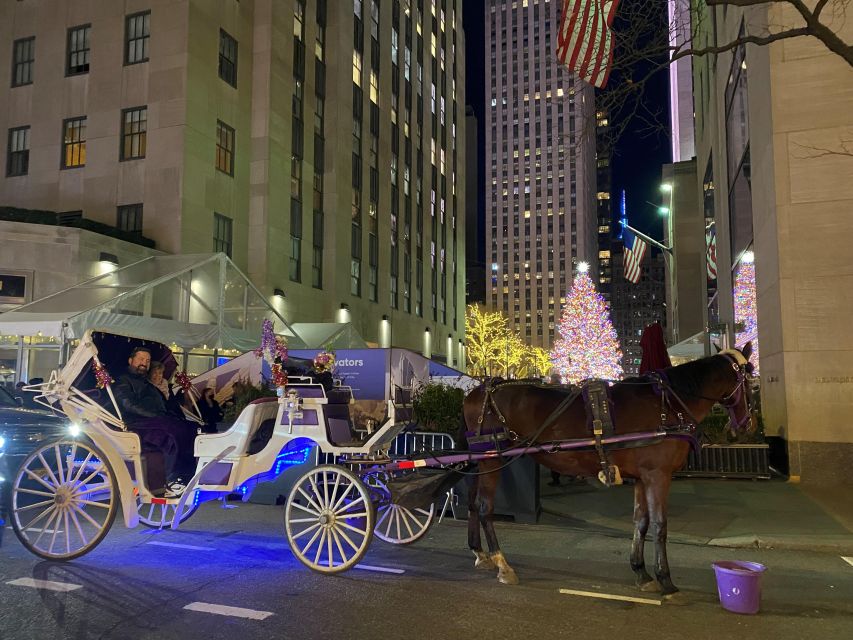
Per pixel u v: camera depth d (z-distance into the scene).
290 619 5.24
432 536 8.46
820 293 12.88
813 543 8.04
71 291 17.14
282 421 7.03
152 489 7.12
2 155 28.56
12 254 21.14
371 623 5.17
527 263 161.12
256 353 7.52
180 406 8.61
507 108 165.75
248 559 7.05
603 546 8.04
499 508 9.59
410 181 50.72
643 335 6.78
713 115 25.70
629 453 6.07
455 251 61.66
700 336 29.05
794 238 13.15
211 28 28.09
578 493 11.75
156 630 4.96
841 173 12.90
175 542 7.79
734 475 13.16
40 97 28.23
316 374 8.06
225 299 19.91
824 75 13.13
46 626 4.99
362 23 42.34
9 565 6.65
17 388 13.98
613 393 6.34
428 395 10.88
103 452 6.84
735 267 20.27
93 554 7.17
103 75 27.41
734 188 20.20
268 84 30.98
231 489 6.92
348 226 38.88
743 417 6.37
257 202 30.39
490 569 6.80
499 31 167.62
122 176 26.55
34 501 9.66
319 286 36.41
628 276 35.69
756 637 5.00
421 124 53.94
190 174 26.25
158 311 17.70
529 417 6.49
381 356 13.93
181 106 26.08
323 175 37.44
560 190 159.62
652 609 5.60
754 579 5.51
